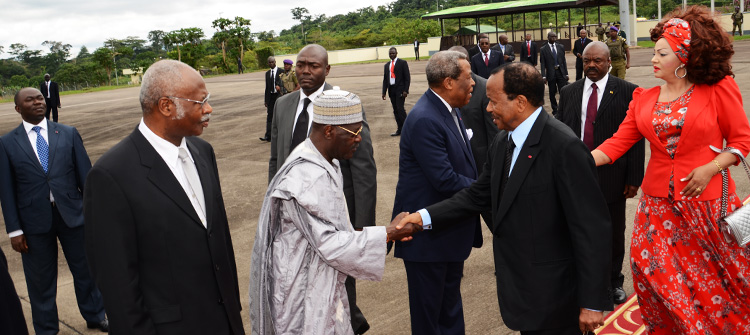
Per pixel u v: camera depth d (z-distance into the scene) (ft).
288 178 8.30
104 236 7.79
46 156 13.84
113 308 7.80
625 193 14.15
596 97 14.38
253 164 34.30
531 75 9.04
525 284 9.33
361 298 15.87
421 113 11.58
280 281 8.33
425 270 11.89
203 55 209.87
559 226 9.18
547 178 9.04
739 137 10.55
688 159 10.73
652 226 11.23
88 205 7.91
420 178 11.80
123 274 7.80
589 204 8.82
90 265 8.02
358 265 8.34
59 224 14.16
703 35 10.26
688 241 10.98
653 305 11.57
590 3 111.86
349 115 8.50
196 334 8.38
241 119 54.80
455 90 11.65
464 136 12.55
